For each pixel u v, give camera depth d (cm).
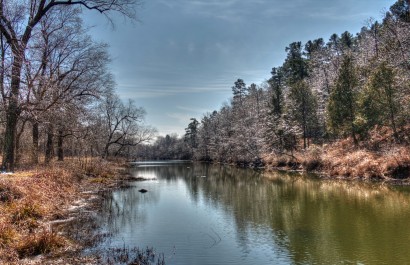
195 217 1820
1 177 1752
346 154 3766
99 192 2783
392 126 3575
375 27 5178
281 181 3375
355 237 1364
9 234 1185
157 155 14450
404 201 2006
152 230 1531
